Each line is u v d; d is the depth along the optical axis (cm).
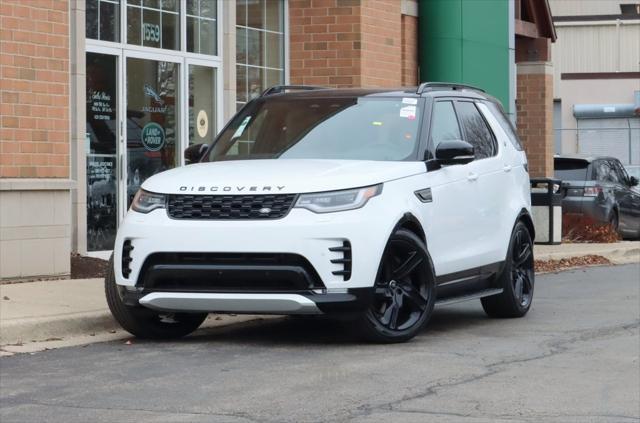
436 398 722
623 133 4694
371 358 870
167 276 899
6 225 1259
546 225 2123
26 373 809
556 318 1153
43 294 1160
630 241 2494
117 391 741
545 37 2575
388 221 906
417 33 2098
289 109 1070
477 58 2144
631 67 5012
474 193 1064
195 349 921
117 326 1038
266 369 822
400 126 1018
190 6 1675
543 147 2575
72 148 1433
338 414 673
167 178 937
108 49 1520
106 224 1520
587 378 801
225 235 880
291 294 876
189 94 1673
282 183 889
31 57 1289
